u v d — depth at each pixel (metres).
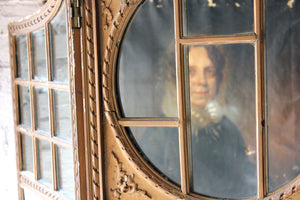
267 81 1.25
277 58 1.23
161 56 1.39
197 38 1.31
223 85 1.31
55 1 1.56
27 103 1.89
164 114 1.40
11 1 1.96
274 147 1.26
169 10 1.36
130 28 1.42
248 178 1.31
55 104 1.67
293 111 1.23
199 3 1.31
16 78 1.94
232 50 1.29
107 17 1.45
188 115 1.36
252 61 1.26
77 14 1.48
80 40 1.49
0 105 2.09
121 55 1.45
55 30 1.62
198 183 1.38
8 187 2.12
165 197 1.43
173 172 1.42
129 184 1.48
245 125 1.29
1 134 2.11
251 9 1.25
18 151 1.97
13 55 1.93
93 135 1.50
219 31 1.29
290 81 1.22
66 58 1.58
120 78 1.46
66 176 1.65
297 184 1.22
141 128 1.45
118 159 1.49
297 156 1.23
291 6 1.20
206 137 1.35
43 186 1.78
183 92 1.35
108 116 1.47
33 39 1.78
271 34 1.23
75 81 1.50
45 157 1.79
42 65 1.73
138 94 1.43
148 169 1.44
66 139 1.62
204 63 1.32
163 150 1.42
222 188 1.35
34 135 1.82
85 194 1.54
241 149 1.31
